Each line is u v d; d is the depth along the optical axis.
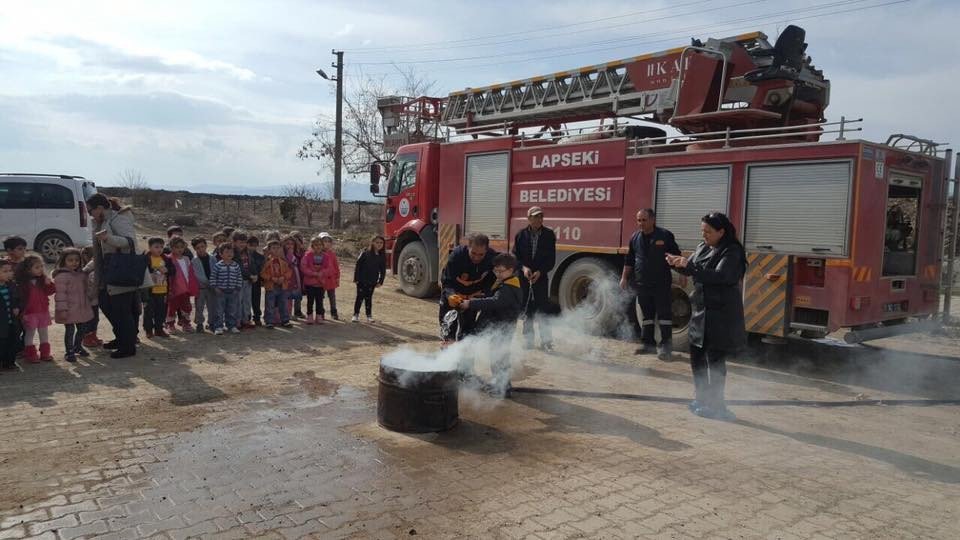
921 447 4.93
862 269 6.91
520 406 5.71
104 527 3.33
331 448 4.54
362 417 5.25
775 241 7.29
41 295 6.75
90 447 4.43
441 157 11.34
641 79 10.36
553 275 9.58
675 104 9.57
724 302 5.43
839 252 6.85
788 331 7.25
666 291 7.64
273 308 8.89
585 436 4.96
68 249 6.77
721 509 3.73
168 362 6.89
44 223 15.30
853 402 6.19
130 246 6.92
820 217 6.98
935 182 8.08
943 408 6.06
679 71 9.26
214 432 4.80
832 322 6.93
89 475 3.97
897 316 7.63
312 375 6.54
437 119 14.61
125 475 3.98
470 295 5.93
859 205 6.77
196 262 8.34
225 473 4.06
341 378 6.45
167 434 4.72
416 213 12.25
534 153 9.70
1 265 6.19
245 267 8.69
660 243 7.59
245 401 5.60
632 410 5.68
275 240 8.92
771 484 4.12
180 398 5.63
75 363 6.75
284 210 32.16
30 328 6.69
